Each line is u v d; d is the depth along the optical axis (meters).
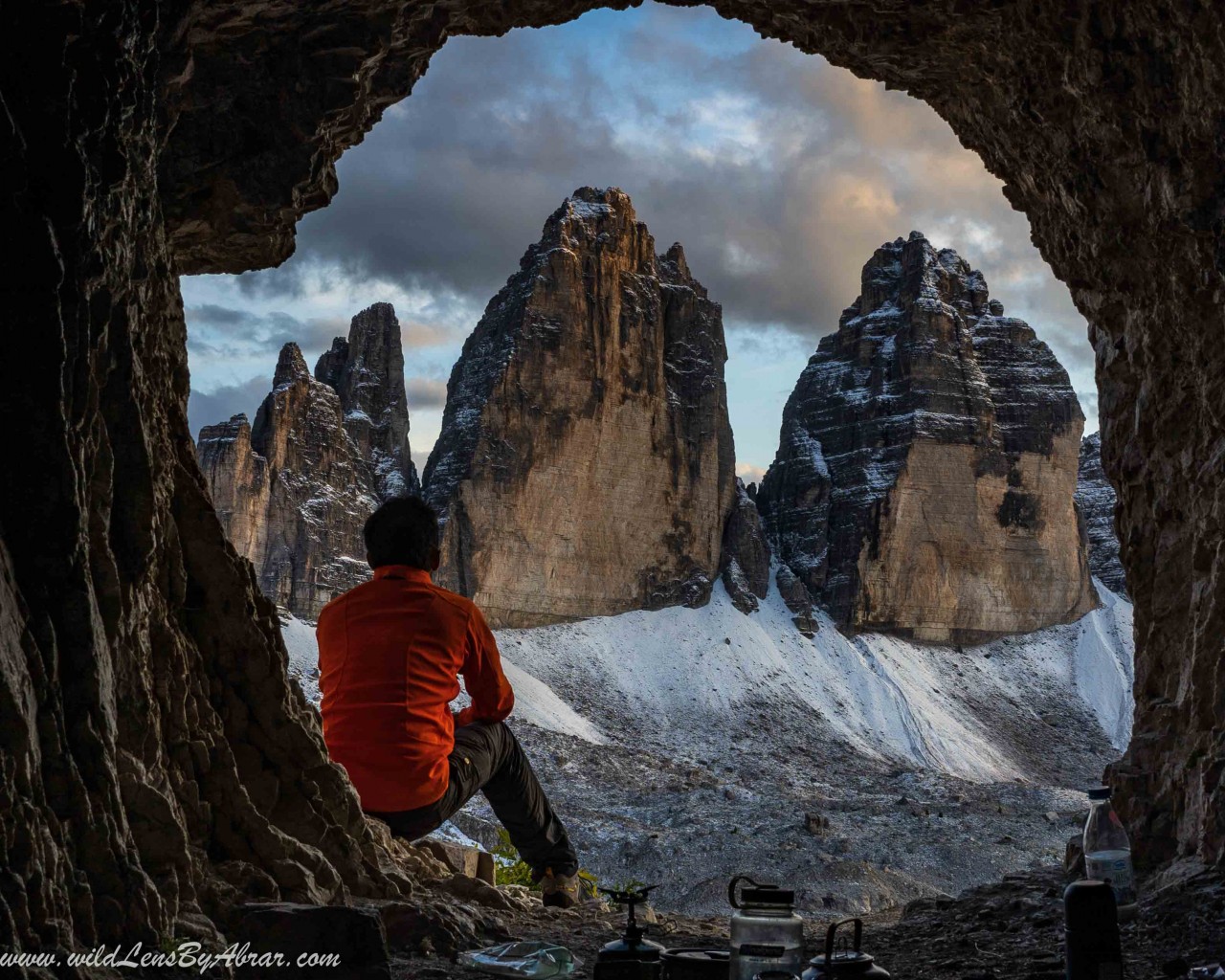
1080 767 137.88
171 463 6.15
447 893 6.70
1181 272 8.72
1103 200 9.47
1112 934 4.17
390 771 6.36
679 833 64.69
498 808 7.44
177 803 5.20
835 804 83.69
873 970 3.64
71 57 4.97
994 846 68.06
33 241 4.58
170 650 5.52
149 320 6.28
